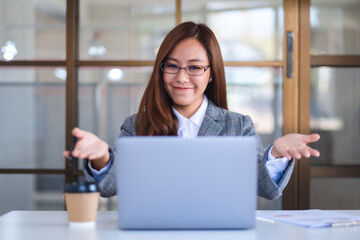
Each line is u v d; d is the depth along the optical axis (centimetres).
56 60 301
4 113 306
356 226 141
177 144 129
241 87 302
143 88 302
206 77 196
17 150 306
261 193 166
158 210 131
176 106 204
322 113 305
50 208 305
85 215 140
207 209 131
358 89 306
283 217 153
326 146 305
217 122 200
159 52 196
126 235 127
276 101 302
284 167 163
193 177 130
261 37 302
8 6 302
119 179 130
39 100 305
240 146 130
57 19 301
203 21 302
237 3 301
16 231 134
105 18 302
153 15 302
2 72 304
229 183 130
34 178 305
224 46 302
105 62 301
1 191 306
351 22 304
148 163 129
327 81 305
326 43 303
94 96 302
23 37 302
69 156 147
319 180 303
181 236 126
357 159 306
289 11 300
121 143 129
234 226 133
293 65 300
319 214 159
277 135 302
